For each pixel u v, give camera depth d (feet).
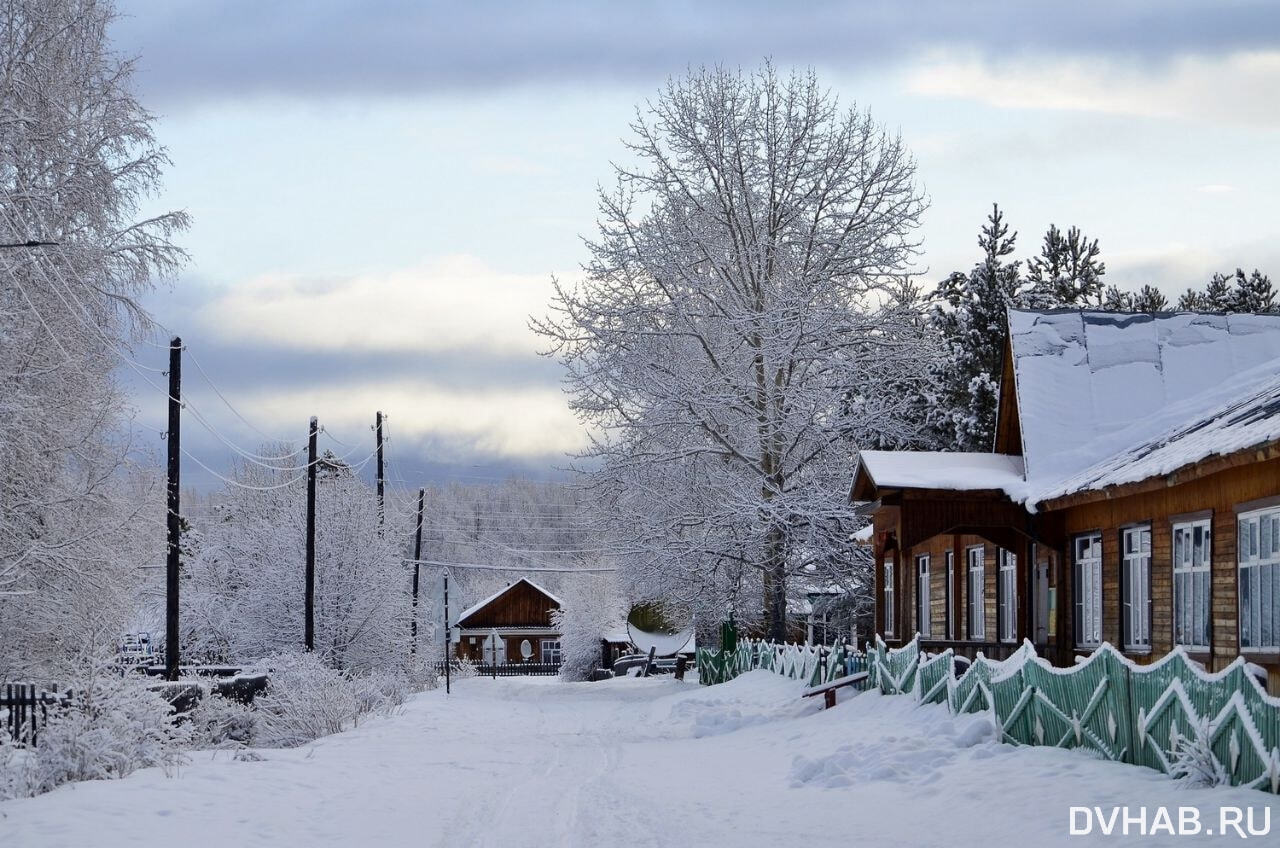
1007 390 90.48
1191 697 40.22
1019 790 42.45
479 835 40.96
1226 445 51.62
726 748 70.03
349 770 58.95
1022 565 85.40
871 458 86.94
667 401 132.46
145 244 99.40
